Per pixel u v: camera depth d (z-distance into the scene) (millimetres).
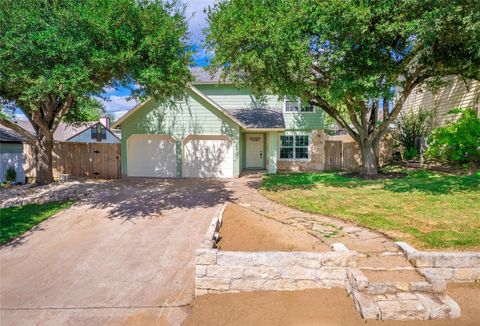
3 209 8812
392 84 10398
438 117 15797
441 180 10617
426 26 7656
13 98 10375
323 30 8828
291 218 6879
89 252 6008
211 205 8914
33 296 4523
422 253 4430
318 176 14242
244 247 5133
